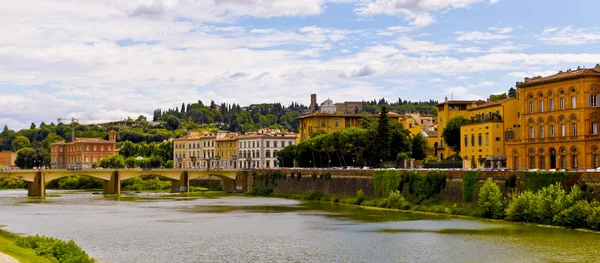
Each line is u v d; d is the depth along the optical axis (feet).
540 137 484.33
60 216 456.86
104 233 362.53
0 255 220.23
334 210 489.67
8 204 574.15
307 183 647.97
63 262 236.43
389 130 638.12
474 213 406.82
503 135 553.64
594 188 346.95
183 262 275.39
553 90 473.67
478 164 569.23
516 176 394.73
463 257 279.90
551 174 370.94
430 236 335.47
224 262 275.39
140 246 316.40
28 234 356.59
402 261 274.98
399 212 456.45
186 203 588.09
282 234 355.36
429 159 630.74
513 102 556.51
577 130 452.76
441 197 452.76
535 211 363.35
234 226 392.68
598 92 451.12
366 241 325.62
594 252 282.15
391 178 503.61
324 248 307.78
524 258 273.95
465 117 645.92
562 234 326.85
